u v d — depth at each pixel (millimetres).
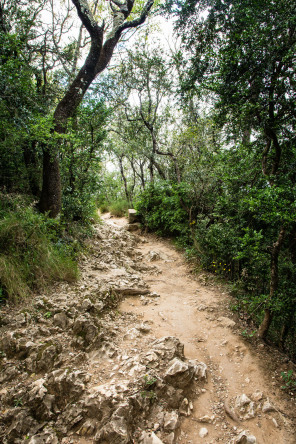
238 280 5445
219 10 4477
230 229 5559
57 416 2439
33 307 3555
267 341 3883
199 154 8914
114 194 18266
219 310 4738
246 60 3277
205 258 6719
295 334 3998
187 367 2988
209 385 3109
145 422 2494
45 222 4973
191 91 5297
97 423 2383
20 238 4184
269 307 3623
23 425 2291
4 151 5316
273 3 3205
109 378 2846
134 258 7715
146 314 4535
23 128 4973
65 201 6414
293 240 3461
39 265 4273
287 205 3189
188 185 8547
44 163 5629
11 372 2680
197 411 2760
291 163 3867
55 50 7508
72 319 3537
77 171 6656
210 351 3699
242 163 4949
